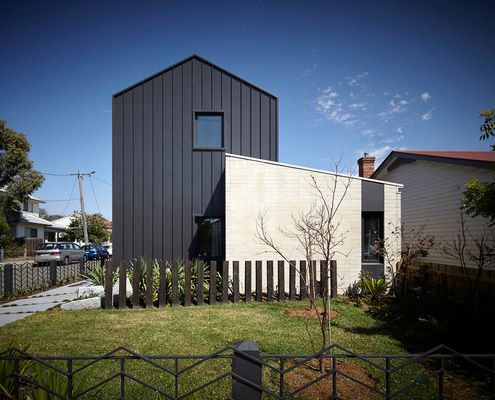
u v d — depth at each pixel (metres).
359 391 3.13
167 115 9.51
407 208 10.85
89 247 24.53
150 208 9.27
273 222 8.10
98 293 7.54
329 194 8.20
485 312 5.78
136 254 9.13
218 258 9.27
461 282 8.03
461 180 8.30
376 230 8.39
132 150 9.34
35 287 9.09
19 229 29.73
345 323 5.38
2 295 8.11
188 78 9.62
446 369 3.66
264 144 9.66
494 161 6.79
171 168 9.41
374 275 8.12
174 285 6.65
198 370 3.54
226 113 9.62
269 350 4.09
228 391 3.11
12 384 2.49
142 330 4.95
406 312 5.95
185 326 5.15
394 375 3.46
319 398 2.99
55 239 39.72
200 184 9.45
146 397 2.98
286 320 5.50
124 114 9.36
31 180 25.95
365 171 13.12
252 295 7.64
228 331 4.88
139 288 6.54
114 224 9.12
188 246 9.28
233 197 8.07
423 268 8.80
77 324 5.30
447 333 4.74
